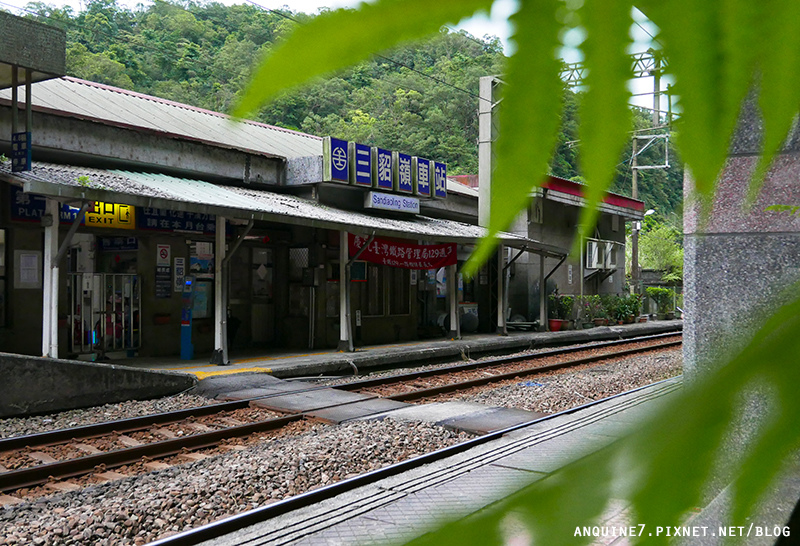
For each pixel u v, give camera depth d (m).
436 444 8.34
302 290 18.36
